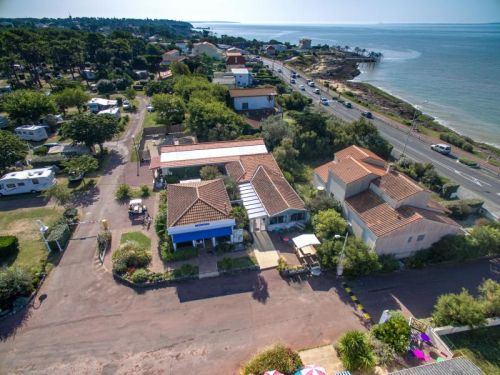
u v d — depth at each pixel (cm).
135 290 3534
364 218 4006
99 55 15288
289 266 3825
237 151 6128
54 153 6669
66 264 3878
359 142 6856
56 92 10131
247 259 3947
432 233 3916
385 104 12362
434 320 3152
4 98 8356
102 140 6612
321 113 8331
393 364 2778
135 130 8219
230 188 4903
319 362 2802
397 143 7694
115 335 3039
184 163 5706
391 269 3797
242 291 3534
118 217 4762
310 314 3278
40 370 2747
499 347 2969
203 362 2819
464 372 2428
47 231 4322
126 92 11238
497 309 3144
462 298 3180
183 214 3966
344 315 3275
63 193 4744
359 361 2652
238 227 4297
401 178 4184
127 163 6481
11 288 3306
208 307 3338
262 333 3077
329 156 6856
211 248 4125
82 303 3372
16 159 5759
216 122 7294
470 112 11731
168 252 3962
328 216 4138
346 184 4312
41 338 3011
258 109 9188
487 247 3928
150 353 2884
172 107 7925
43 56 12512
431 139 7975
